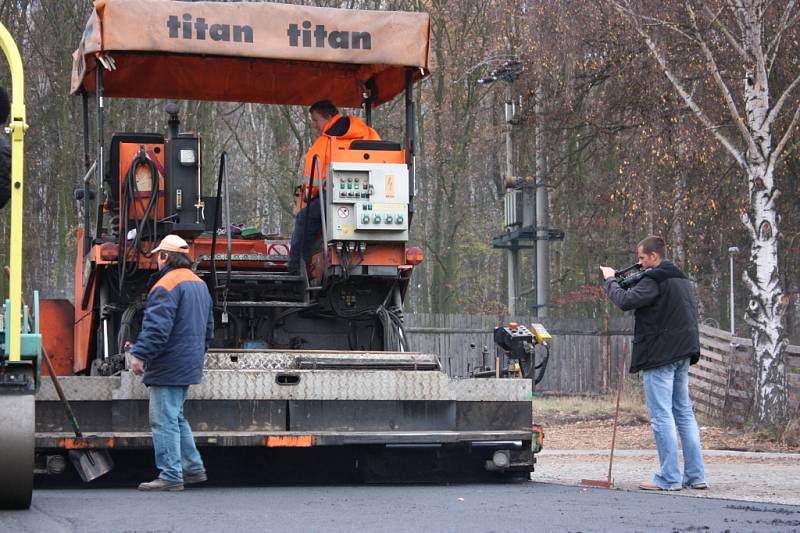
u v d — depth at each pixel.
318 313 24.53
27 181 71.69
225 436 19.72
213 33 22.67
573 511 15.66
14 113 14.63
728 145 43.84
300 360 20.62
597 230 71.31
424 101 86.56
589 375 66.38
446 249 84.69
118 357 21.39
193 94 27.34
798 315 70.12
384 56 23.47
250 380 20.16
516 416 21.31
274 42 22.98
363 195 22.97
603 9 51.91
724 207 56.47
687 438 21.39
